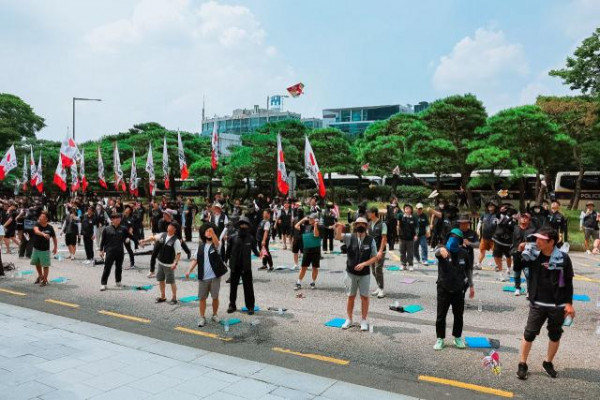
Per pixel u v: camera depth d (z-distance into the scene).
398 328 8.12
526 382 5.84
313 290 11.21
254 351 7.01
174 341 7.48
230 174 39.72
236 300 10.21
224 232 12.27
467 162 27.12
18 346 7.02
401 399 5.25
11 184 57.22
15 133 56.84
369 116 143.75
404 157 32.59
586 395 5.47
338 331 7.96
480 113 29.89
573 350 7.02
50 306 9.74
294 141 35.31
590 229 17.48
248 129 124.38
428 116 31.05
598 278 12.60
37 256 11.62
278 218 18.55
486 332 7.89
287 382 5.71
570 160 36.53
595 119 27.62
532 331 5.90
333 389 5.50
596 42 26.53
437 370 6.24
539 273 5.92
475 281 12.11
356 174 42.88
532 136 25.67
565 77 28.31
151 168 32.84
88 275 13.27
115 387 5.52
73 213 16.42
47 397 5.21
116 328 8.17
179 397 5.25
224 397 5.25
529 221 10.58
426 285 11.62
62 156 25.42
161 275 9.94
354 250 7.98
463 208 36.00
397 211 17.55
